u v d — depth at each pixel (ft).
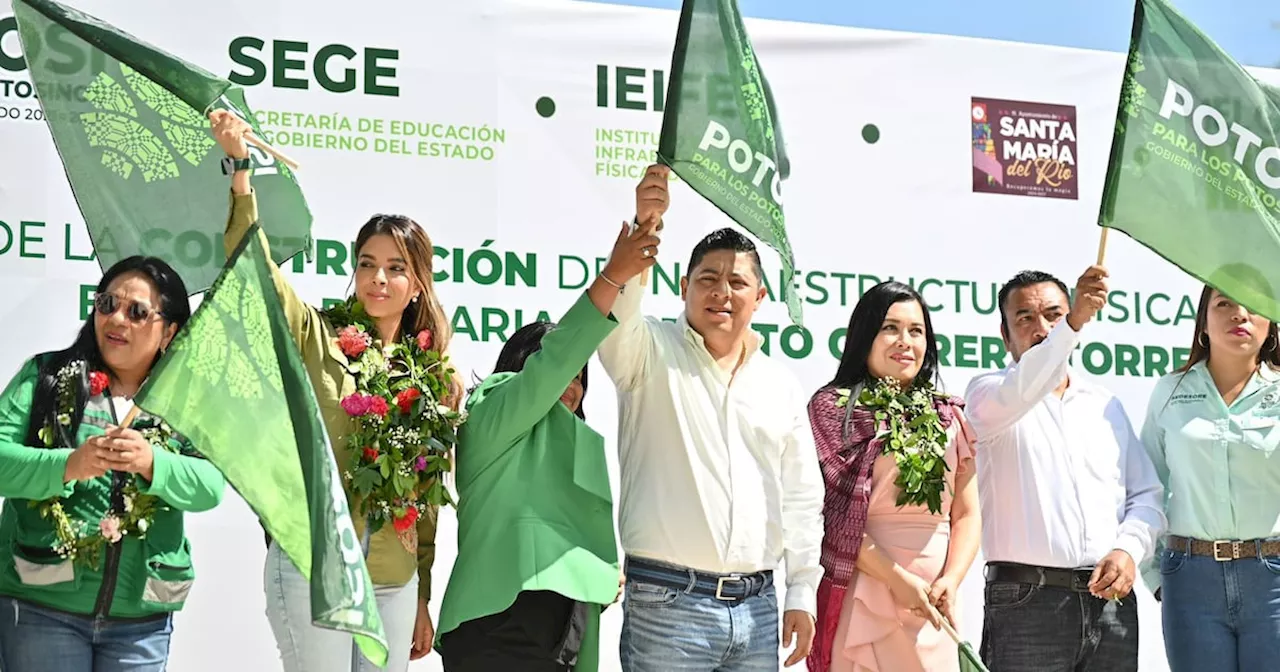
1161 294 20.43
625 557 14.49
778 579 18.69
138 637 13.93
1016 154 20.16
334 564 11.71
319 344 13.87
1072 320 15.81
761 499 14.42
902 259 19.65
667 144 13.82
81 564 13.55
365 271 14.46
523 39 18.80
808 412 16.06
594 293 13.55
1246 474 16.49
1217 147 15.42
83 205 14.58
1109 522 16.51
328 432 13.67
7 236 17.28
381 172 18.24
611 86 19.02
